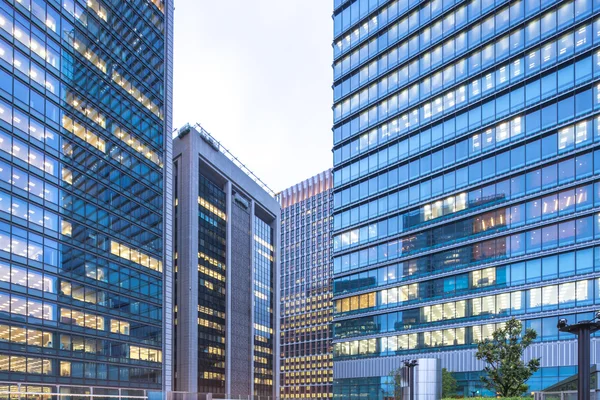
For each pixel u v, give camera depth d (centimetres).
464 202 6850
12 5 6169
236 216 15225
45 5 6688
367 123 8362
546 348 5775
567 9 6159
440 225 7069
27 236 6084
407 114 7769
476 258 6619
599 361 5391
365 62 8550
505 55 6688
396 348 7281
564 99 6066
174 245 12488
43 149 6456
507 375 4175
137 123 8350
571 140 5938
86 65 7350
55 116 6706
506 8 6762
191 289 12075
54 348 6272
